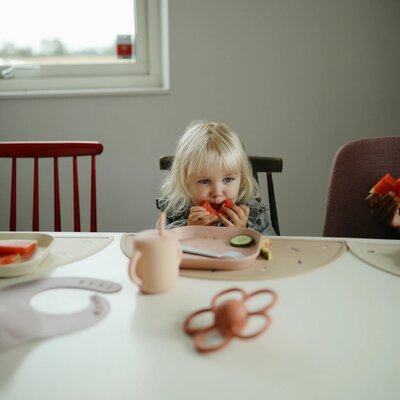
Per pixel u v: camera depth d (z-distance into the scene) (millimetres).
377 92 2111
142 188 2121
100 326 617
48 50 2092
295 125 2117
